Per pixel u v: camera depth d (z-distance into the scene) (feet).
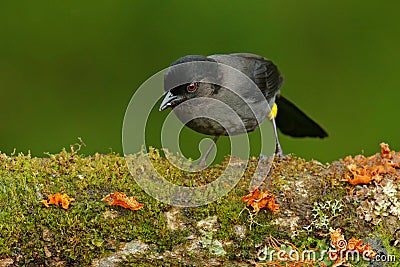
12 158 34.17
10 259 31.94
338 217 33.73
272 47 64.23
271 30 64.59
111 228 32.58
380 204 33.76
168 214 33.14
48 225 32.17
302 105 63.21
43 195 32.65
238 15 64.34
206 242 33.17
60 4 63.72
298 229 33.63
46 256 32.19
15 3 63.21
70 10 63.62
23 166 33.53
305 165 35.78
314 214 33.68
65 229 32.27
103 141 60.85
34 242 32.07
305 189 34.30
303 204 33.86
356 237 33.53
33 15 63.26
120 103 62.23
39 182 32.96
